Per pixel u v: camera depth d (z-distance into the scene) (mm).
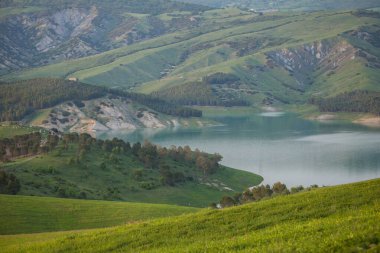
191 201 174125
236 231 49406
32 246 52938
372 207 49750
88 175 174750
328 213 51125
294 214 52156
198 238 48594
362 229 37438
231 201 133750
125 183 176750
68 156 188875
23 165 172625
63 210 103875
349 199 55125
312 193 60125
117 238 51469
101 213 105188
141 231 52875
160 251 44656
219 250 40375
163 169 195750
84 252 48469
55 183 157375
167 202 168875
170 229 52406
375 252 32156
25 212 99312
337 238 35719
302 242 36969
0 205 101250
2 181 138750
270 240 40562
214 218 54469
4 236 67125
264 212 54406
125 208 109938
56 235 64062
